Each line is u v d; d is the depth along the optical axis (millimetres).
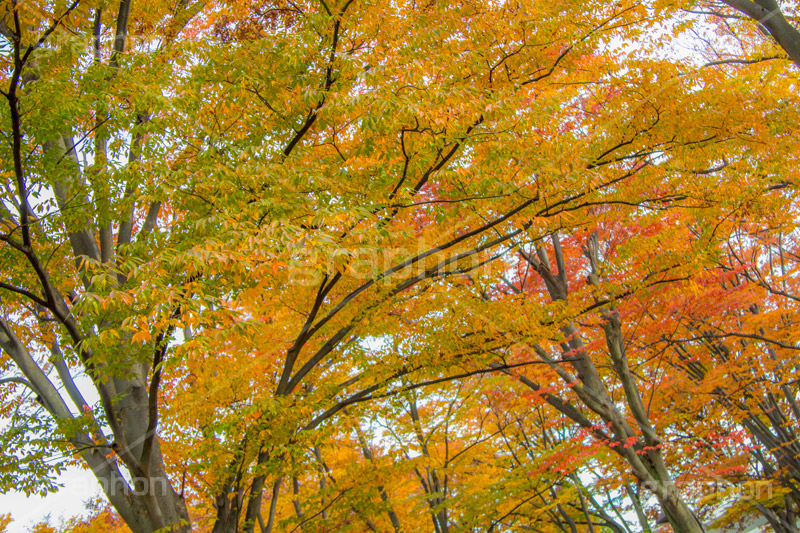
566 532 11172
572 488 9398
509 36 5016
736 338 8359
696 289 6367
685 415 8469
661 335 8180
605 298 6562
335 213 3695
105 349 4547
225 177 4031
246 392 6160
